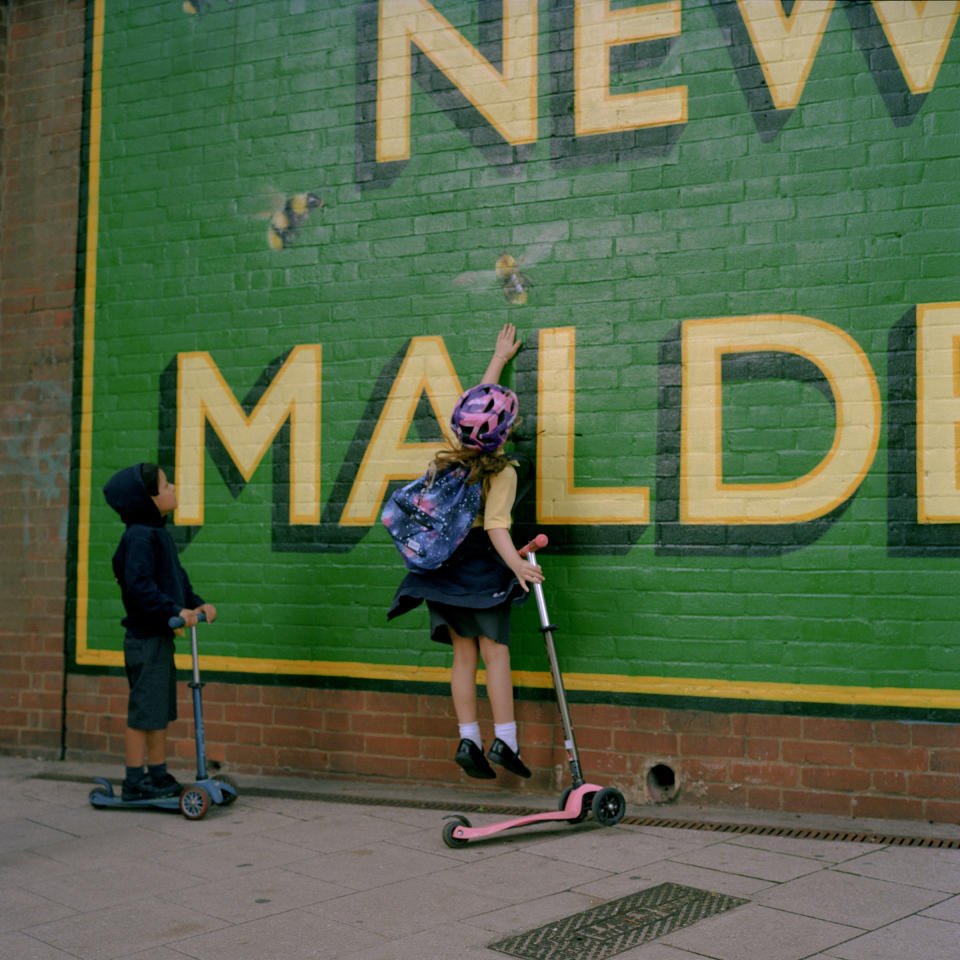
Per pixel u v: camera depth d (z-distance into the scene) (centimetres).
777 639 485
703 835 447
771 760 483
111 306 639
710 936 332
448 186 562
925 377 470
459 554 477
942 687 460
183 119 627
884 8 484
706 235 509
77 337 647
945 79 474
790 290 493
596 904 364
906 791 462
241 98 613
